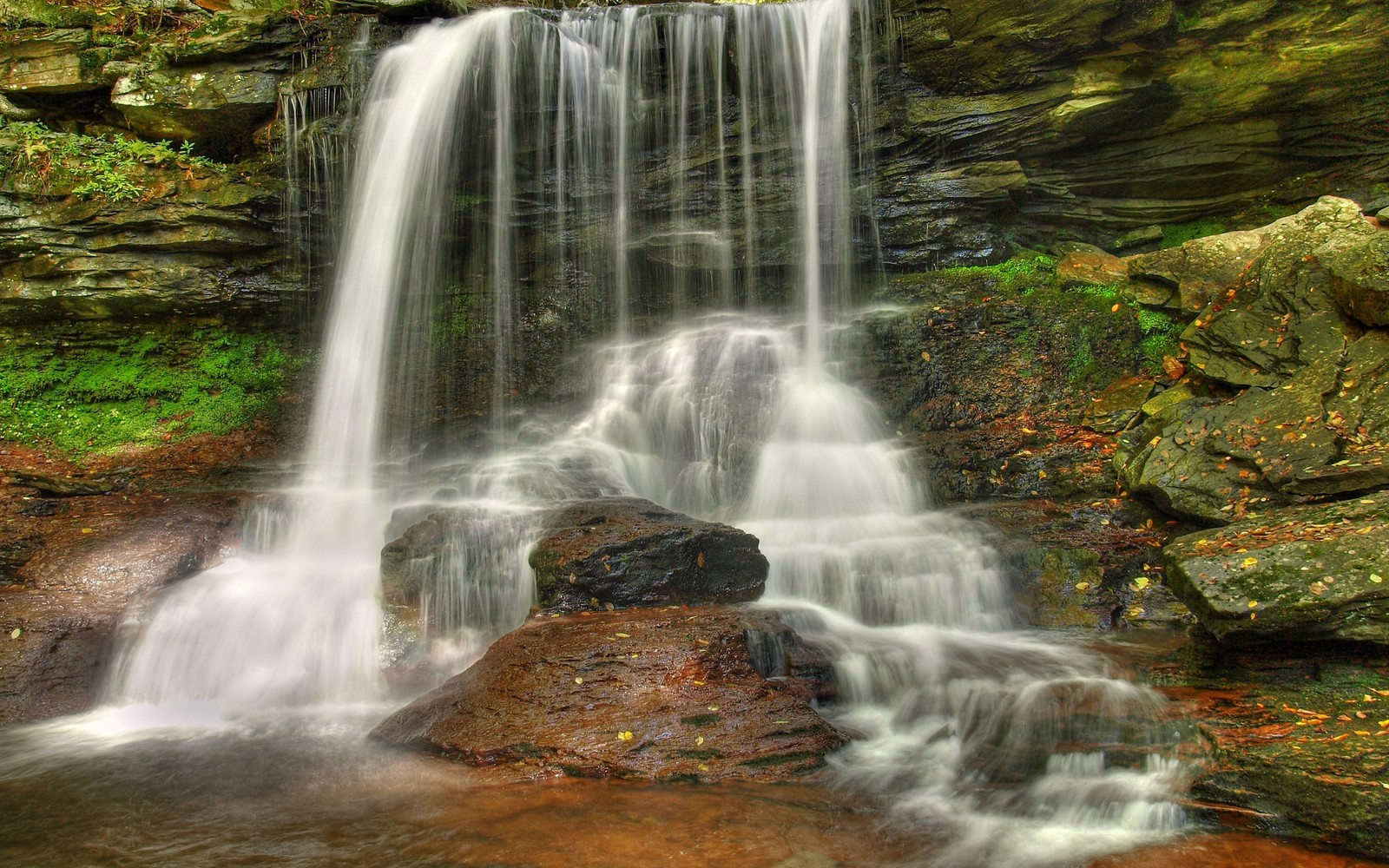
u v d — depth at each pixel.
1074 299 11.34
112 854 4.79
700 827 4.94
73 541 9.31
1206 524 8.09
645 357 12.21
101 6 12.94
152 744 6.61
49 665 7.75
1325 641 6.19
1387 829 4.49
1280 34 10.59
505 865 4.57
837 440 10.99
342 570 9.27
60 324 12.38
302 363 12.77
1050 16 10.80
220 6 13.34
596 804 5.23
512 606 8.21
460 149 12.55
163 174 12.14
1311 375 8.48
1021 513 9.30
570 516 8.76
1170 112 11.46
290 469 11.54
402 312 12.34
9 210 11.76
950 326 11.38
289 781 5.78
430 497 10.49
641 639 6.73
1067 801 5.24
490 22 12.23
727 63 12.50
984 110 11.74
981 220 12.14
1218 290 10.50
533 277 12.95
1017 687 6.54
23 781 5.89
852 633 7.84
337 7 12.73
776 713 6.03
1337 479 7.41
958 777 5.65
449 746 5.97
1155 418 9.59
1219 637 6.38
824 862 4.61
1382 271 8.36
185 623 8.27
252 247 12.23
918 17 11.60
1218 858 4.59
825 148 12.30
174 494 10.67
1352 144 11.39
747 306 12.67
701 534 8.10
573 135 12.71
